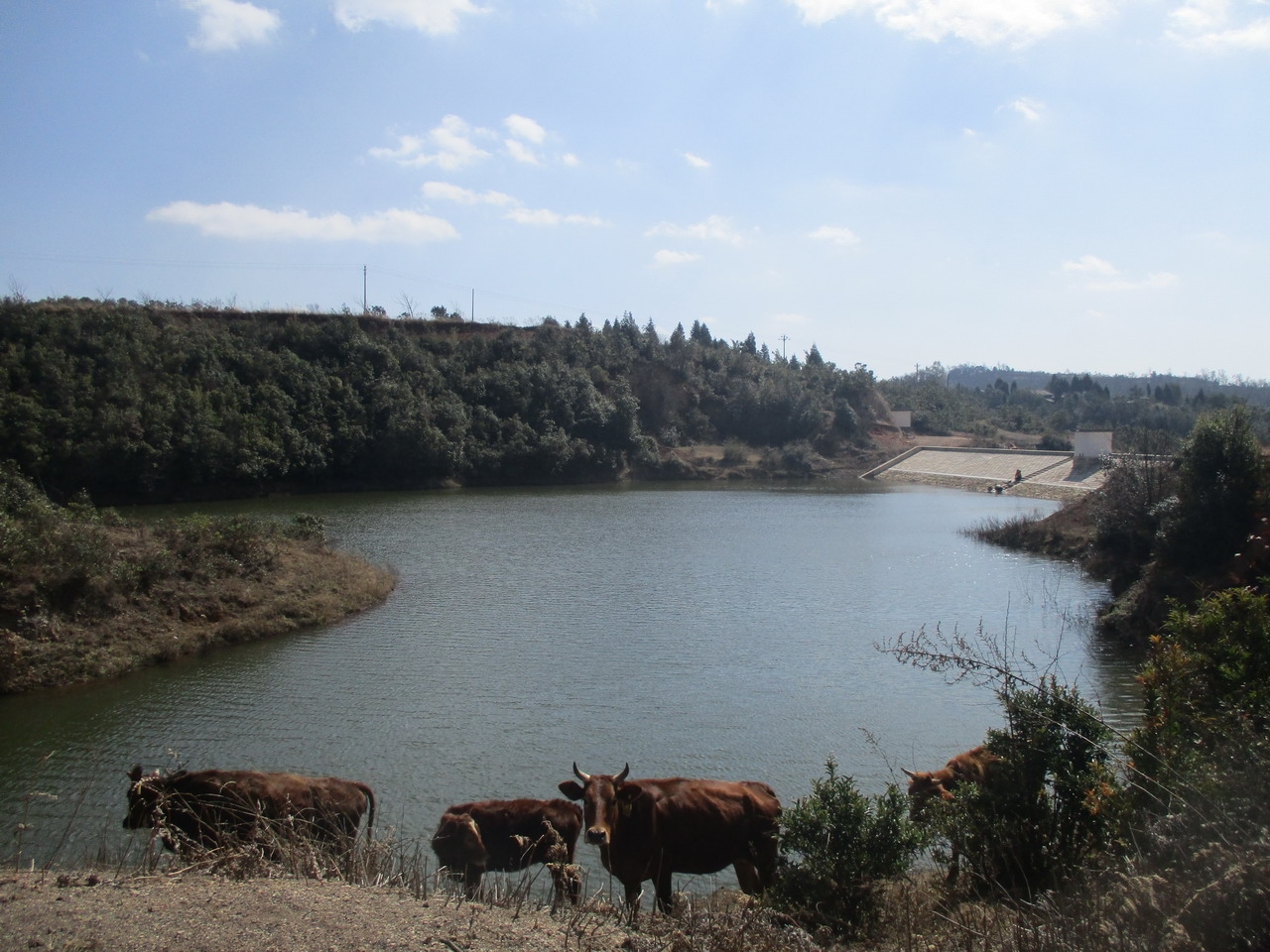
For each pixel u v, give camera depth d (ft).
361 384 272.10
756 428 366.43
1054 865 31.86
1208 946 22.00
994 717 64.64
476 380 304.71
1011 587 117.19
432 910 24.36
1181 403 502.79
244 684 71.31
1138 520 110.11
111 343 230.07
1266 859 22.41
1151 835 26.43
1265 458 89.10
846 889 30.01
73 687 70.54
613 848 32.27
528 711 64.90
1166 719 31.96
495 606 101.60
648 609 100.68
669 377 369.50
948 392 507.30
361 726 61.52
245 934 20.89
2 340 218.59
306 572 102.68
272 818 32.89
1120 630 90.27
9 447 199.93
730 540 160.56
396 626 91.71
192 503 220.84
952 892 33.04
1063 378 650.43
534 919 25.27
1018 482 268.82
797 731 61.46
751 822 33.86
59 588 78.33
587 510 213.87
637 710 65.36
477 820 35.58
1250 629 33.24
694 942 25.02
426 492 261.24
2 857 39.40
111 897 23.06
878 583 119.03
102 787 50.44
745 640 86.84
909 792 40.70
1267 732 28.71
